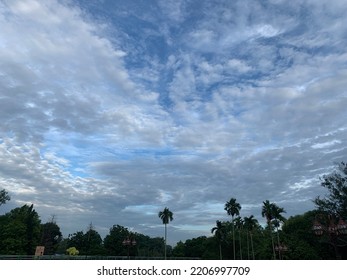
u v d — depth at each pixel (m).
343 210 51.97
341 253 59.31
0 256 49.44
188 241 125.56
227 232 105.12
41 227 98.94
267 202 82.25
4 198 84.94
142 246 136.88
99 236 112.19
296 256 64.94
